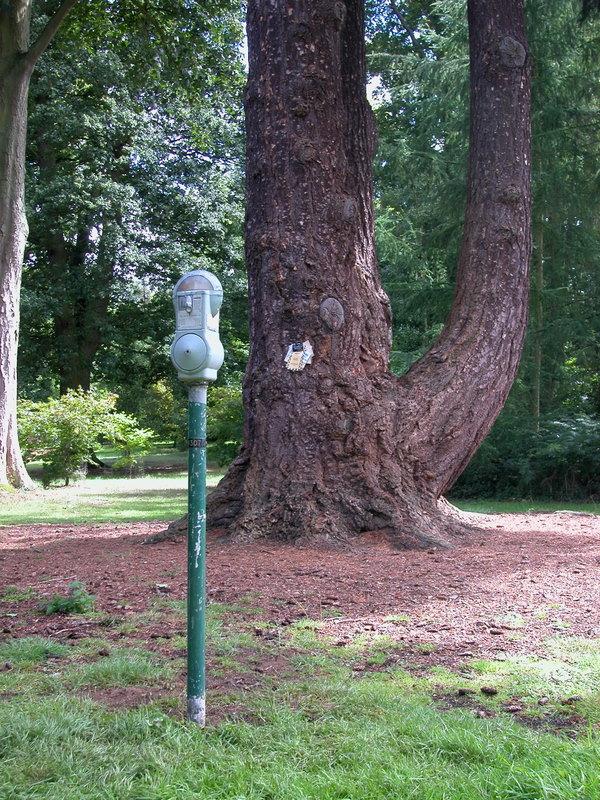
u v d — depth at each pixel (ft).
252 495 27.43
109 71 83.82
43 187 87.15
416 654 15.16
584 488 56.08
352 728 11.32
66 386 101.60
